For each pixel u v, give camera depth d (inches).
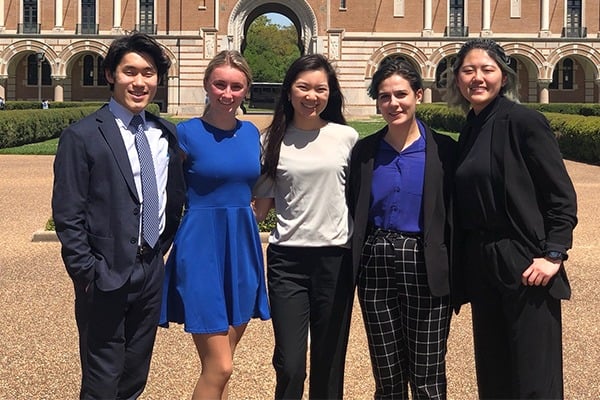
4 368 240.4
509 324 173.6
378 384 192.2
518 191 169.5
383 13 2081.7
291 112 191.3
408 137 186.7
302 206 187.8
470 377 236.4
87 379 171.6
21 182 738.8
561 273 171.8
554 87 2196.1
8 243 452.8
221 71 181.8
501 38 2062.0
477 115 181.5
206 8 2014.0
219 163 181.3
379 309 187.0
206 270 180.4
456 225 182.7
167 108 2038.6
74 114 1512.1
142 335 177.0
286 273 190.5
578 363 248.1
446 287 181.6
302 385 186.1
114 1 2034.9
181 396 220.4
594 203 621.6
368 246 187.9
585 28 2098.9
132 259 168.7
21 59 2139.5
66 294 332.5
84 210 167.0
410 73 184.1
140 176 171.6
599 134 933.2
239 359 253.1
